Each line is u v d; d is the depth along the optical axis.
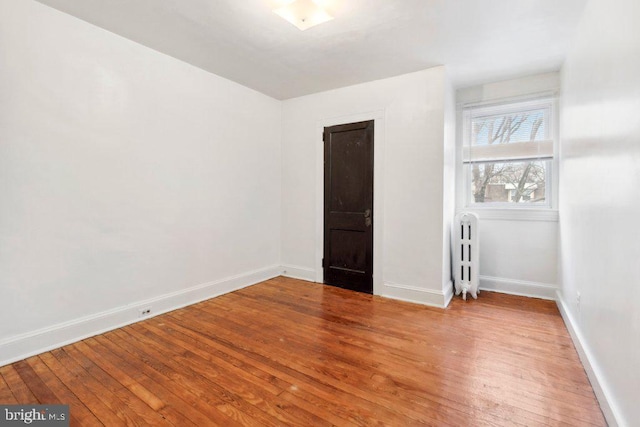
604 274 1.69
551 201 3.41
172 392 1.78
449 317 2.88
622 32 1.48
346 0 2.07
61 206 2.29
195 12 2.23
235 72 3.33
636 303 1.26
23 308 2.13
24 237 2.13
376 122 3.53
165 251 2.98
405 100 3.34
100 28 2.47
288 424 1.54
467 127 3.78
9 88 2.04
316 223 4.03
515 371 1.99
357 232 3.70
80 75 2.37
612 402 1.50
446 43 2.68
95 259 2.49
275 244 4.30
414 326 2.69
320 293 3.60
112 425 1.52
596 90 1.92
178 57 2.99
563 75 3.04
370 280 3.61
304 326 2.69
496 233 3.65
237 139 3.69
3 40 2.01
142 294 2.81
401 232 3.39
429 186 3.21
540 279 3.45
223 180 3.53
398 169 3.39
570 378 1.91
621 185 1.47
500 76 3.41
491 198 3.75
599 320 1.76
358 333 2.55
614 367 1.50
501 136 3.65
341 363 2.09
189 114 3.15
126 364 2.07
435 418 1.57
